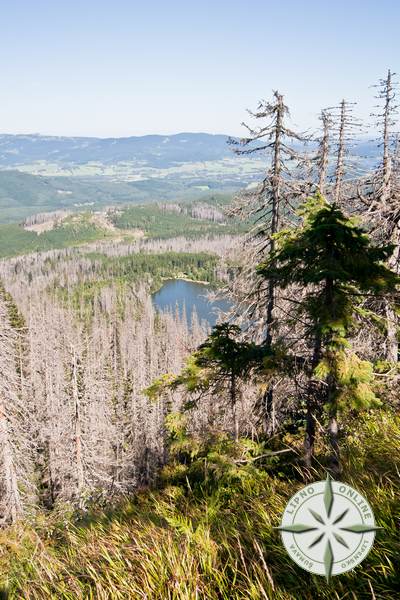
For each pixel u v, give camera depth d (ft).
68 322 284.00
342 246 16.84
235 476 19.69
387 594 8.00
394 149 41.45
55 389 139.03
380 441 16.14
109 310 435.94
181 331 299.79
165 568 9.80
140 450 130.82
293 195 43.70
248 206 45.65
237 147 44.32
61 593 10.43
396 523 9.60
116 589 9.52
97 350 244.42
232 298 45.19
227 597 8.80
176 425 27.78
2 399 60.70
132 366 220.02
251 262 44.80
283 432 28.32
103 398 137.49
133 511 18.20
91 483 77.56
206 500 16.08
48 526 23.71
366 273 16.55
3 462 62.08
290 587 8.82
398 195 38.88
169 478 26.03
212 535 11.59
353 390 16.51
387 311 26.55
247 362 22.89
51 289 562.25
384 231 37.70
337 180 46.62
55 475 103.40
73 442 77.46
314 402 20.24
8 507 60.64
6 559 17.60
